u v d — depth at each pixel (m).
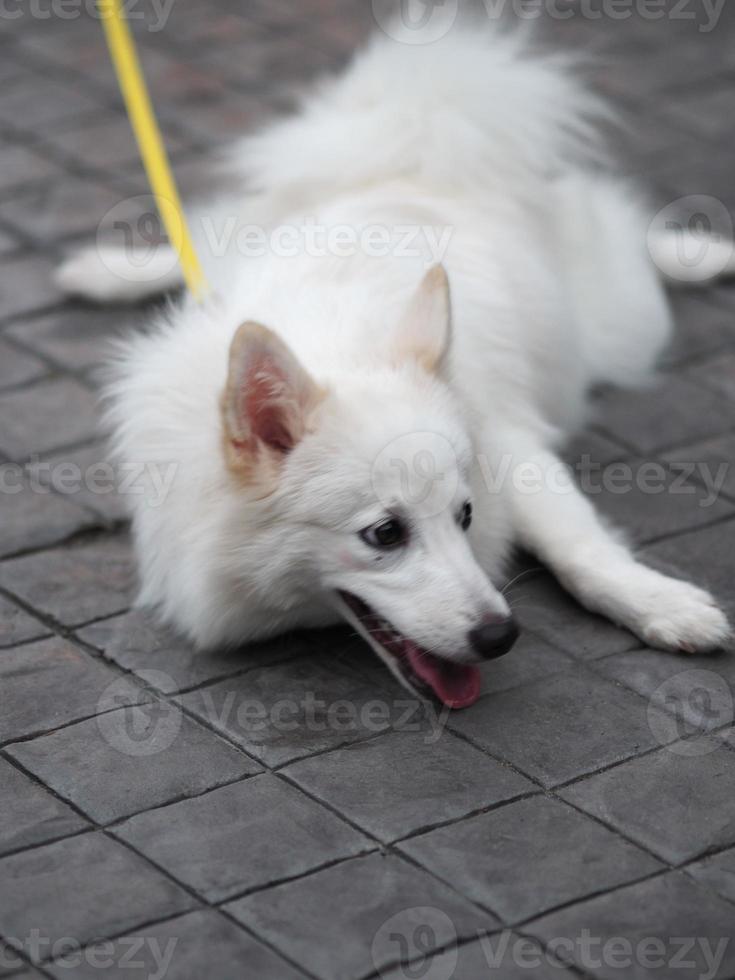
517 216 5.16
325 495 3.55
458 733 3.64
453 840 3.28
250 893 3.12
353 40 7.99
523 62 5.49
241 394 3.53
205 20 8.26
